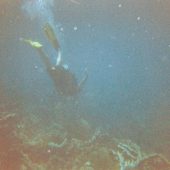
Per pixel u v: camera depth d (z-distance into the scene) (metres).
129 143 9.02
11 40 47.94
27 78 22.67
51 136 8.45
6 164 6.73
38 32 44.56
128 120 13.38
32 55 53.16
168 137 11.11
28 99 13.93
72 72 9.83
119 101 17.91
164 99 18.83
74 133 9.34
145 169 7.02
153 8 42.50
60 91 10.05
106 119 13.13
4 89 14.47
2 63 38.12
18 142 7.48
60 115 10.60
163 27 53.25
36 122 9.71
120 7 46.06
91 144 8.27
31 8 26.66
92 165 7.13
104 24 59.47
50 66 9.62
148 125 12.62
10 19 40.12
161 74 39.81
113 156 7.59
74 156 7.55
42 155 7.38
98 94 19.17
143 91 22.53
